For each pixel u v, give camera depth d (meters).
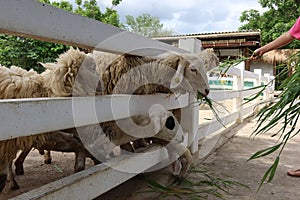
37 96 1.87
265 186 2.42
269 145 3.97
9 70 1.89
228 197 2.16
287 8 19.44
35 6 1.19
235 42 12.34
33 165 2.88
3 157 1.79
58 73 1.86
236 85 5.78
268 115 1.63
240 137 4.47
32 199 1.23
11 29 1.10
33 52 8.34
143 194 2.16
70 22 1.39
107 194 2.14
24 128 1.16
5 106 1.07
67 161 3.03
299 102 1.57
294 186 2.44
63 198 1.38
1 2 1.05
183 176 2.49
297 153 3.58
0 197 2.09
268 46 2.40
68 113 1.40
